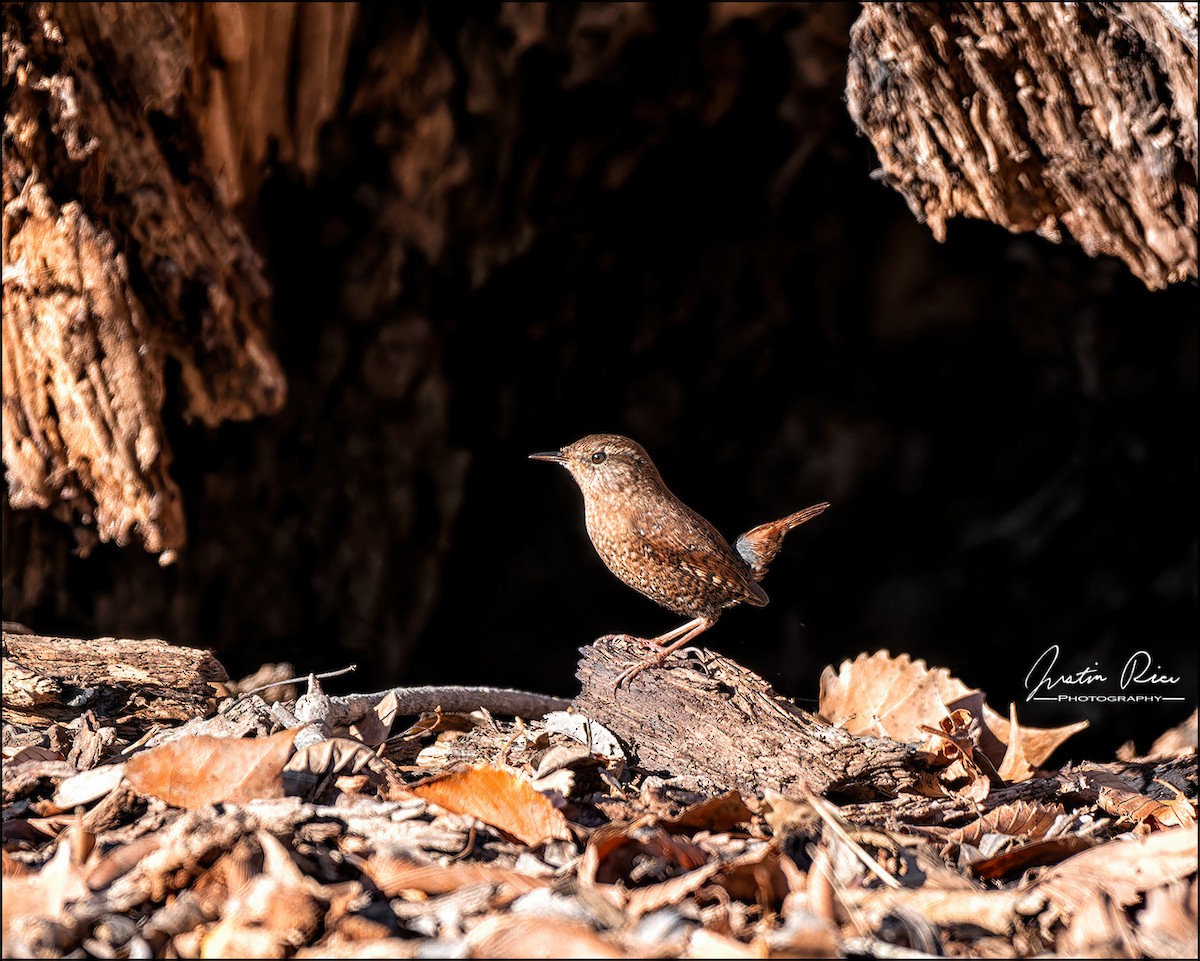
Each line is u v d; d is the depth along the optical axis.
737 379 15.76
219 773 4.21
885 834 4.18
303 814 3.92
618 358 15.34
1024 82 7.16
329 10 10.20
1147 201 7.21
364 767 4.58
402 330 13.43
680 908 3.47
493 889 3.51
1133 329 15.08
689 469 16.22
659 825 4.20
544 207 13.35
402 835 3.93
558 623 16.03
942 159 7.74
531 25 11.88
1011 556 16.23
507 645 15.74
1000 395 16.12
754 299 15.15
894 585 16.48
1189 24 5.97
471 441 14.62
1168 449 15.38
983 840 4.67
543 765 4.72
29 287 7.83
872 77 7.72
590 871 3.62
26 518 11.57
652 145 13.27
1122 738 14.10
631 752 5.41
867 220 14.67
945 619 16.31
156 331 8.51
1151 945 3.48
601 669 5.84
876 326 15.56
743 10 12.04
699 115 13.02
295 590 14.05
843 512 16.45
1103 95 6.95
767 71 12.77
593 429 15.80
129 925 3.35
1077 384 15.68
